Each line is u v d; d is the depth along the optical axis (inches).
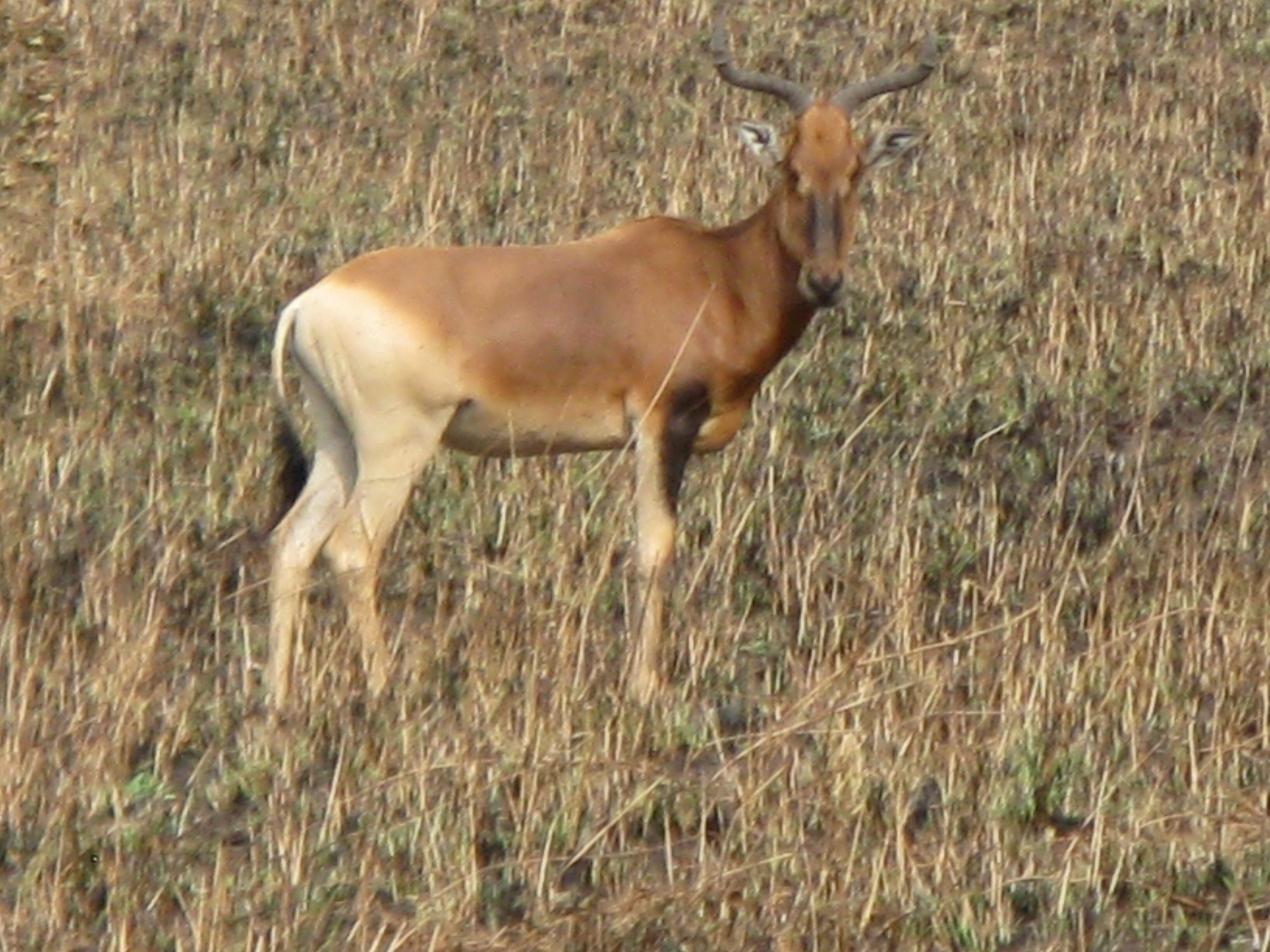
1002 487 922.7
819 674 737.0
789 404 987.9
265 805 656.4
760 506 884.6
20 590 779.4
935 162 1371.8
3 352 1048.2
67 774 665.0
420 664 724.7
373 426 743.1
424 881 620.1
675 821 658.8
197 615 795.4
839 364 1044.5
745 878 618.2
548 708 708.7
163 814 655.8
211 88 1475.1
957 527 872.3
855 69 1528.1
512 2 1656.0
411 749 675.4
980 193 1317.7
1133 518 886.4
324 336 741.3
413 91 1475.1
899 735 682.8
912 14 1640.0
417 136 1396.4
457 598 824.9
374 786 637.9
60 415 997.2
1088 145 1385.3
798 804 649.0
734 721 727.1
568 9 1641.2
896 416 997.2
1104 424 1002.7
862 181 794.2
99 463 922.1
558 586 764.0
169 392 1009.5
